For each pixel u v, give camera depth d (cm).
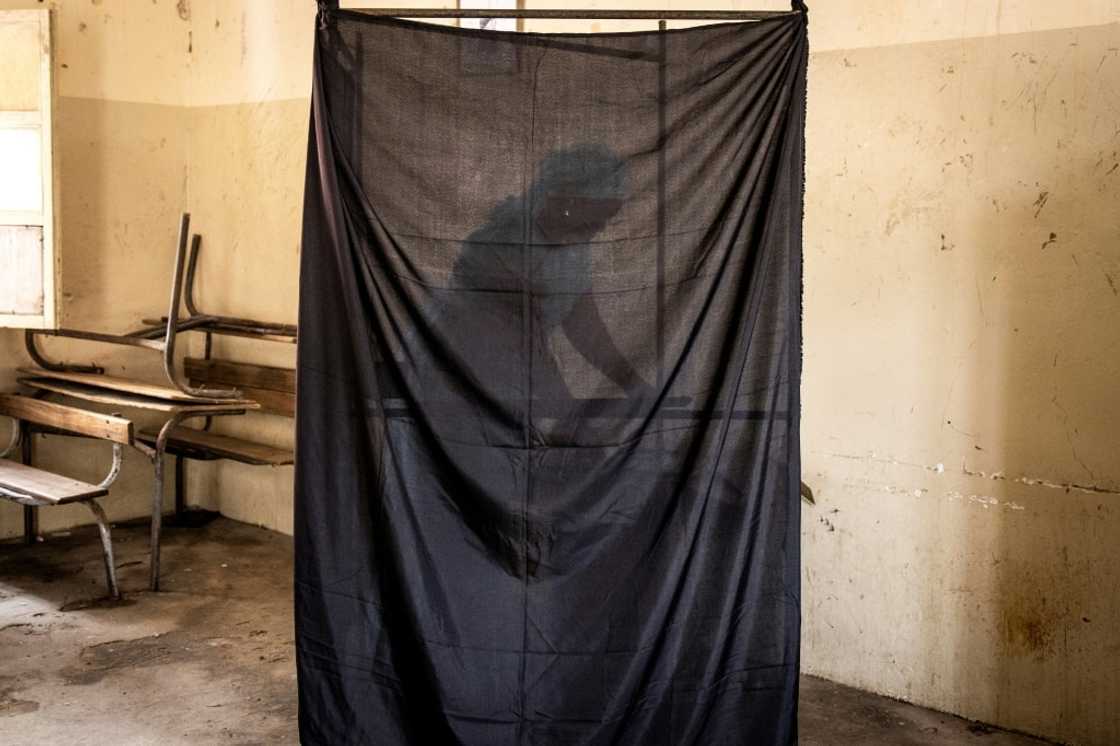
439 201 292
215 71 606
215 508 632
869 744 351
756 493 295
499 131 291
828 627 402
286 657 417
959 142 362
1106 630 342
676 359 293
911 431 378
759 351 294
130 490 612
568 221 292
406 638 294
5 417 564
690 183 292
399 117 291
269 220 585
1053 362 348
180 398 495
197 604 476
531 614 293
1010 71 351
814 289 397
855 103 383
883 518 386
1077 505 345
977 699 369
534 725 294
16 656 409
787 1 397
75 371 575
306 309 297
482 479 293
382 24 290
